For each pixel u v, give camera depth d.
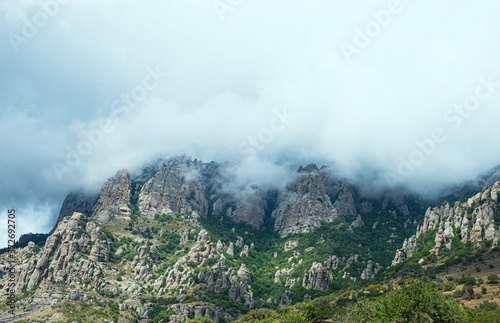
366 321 134.25
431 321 97.06
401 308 102.50
